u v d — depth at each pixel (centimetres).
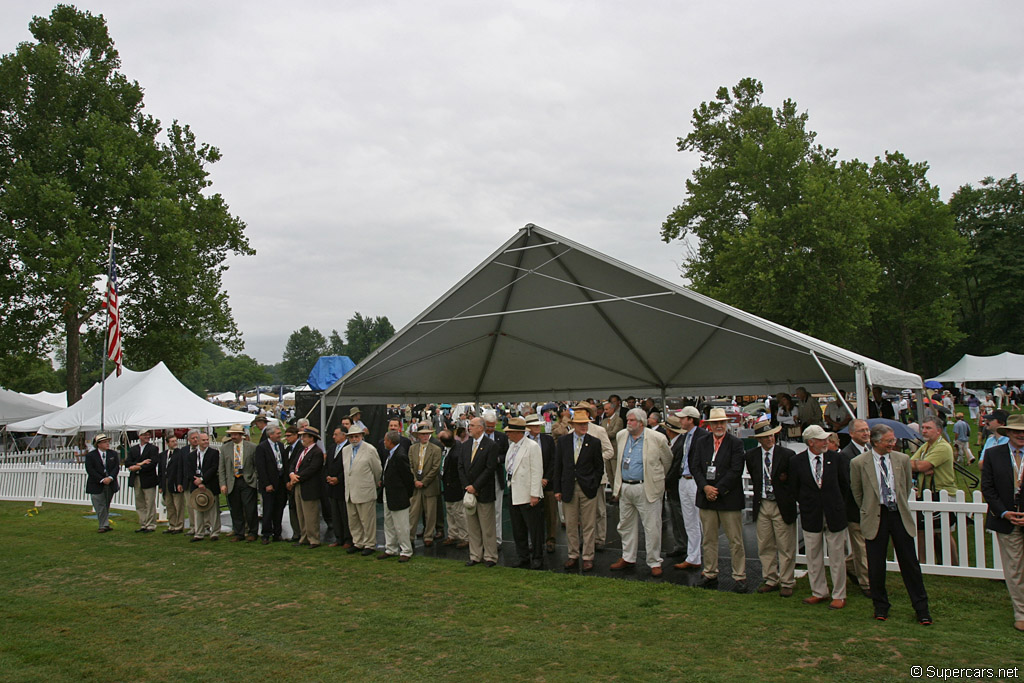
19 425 2192
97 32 2791
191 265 2794
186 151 3009
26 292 2472
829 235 2906
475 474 934
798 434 1348
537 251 1212
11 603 805
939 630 614
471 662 573
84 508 1645
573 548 898
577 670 546
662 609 702
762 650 576
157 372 2094
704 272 3559
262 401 6838
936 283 4381
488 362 1706
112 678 565
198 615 739
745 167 3155
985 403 3052
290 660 595
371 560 979
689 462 825
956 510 766
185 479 1202
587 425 903
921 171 4503
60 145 2494
